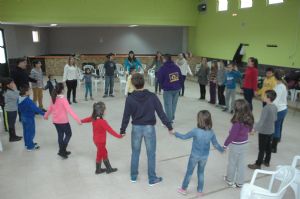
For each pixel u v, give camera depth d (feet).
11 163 14.17
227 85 23.70
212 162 14.42
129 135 18.25
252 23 34.09
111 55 29.09
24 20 37.58
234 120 11.09
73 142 16.98
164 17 42.98
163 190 11.78
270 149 13.61
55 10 38.37
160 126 20.22
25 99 15.10
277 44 30.71
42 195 11.39
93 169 13.57
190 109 25.31
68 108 13.94
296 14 28.04
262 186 12.10
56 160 14.53
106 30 52.21
